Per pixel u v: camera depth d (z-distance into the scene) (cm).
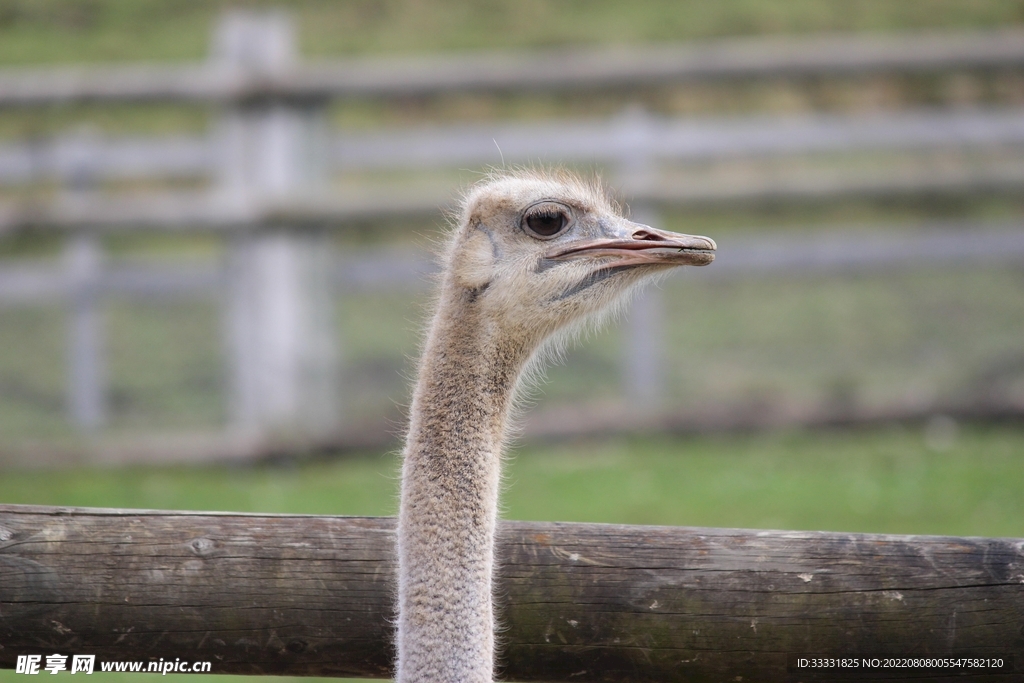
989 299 4250
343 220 3694
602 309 1456
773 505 3089
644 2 7550
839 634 1341
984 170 4066
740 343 4353
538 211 1448
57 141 4406
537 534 1376
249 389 3697
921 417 3847
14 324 3819
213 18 7062
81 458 3578
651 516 3009
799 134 4425
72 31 6862
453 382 1397
